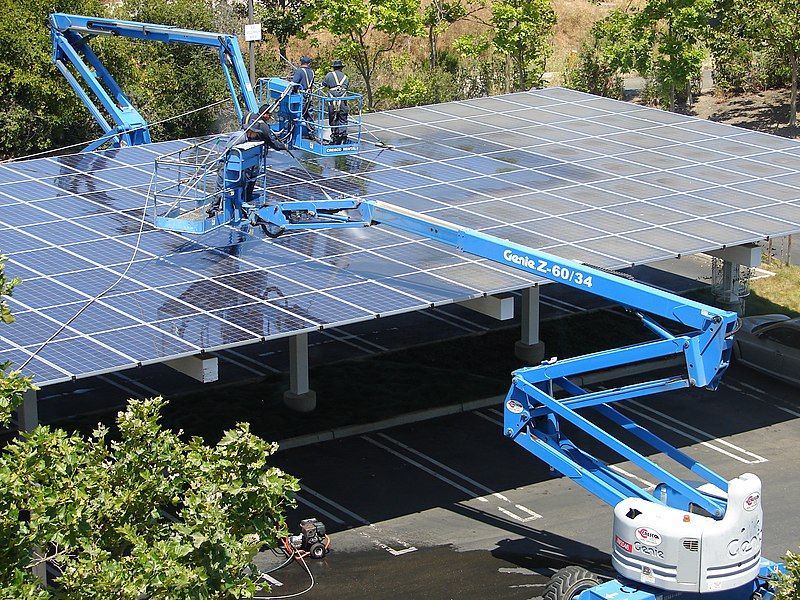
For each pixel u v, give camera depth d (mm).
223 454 17734
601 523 29078
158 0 63469
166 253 30609
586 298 44969
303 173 36625
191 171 36531
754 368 38125
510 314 30250
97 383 37781
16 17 56750
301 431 33875
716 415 35406
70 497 16453
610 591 22516
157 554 16172
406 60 69562
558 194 35531
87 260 30000
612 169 38250
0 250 30422
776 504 29703
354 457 32781
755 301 44281
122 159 38344
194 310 27266
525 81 67875
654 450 33094
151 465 17797
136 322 26578
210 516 16797
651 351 23141
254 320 26766
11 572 16312
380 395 36375
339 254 30875
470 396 36281
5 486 16047
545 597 23406
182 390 37094
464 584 26172
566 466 24844
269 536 18141
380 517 29500
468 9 77188
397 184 35906
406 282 29062
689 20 61219
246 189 30016
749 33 63219
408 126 43312
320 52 75750
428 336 41531
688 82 64938
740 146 41344
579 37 79875
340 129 37156
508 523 29125
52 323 26422
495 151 40000
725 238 32125
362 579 26484
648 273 47250
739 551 21922
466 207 34000
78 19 39938
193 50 63219
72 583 16469
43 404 36156
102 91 40906
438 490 30922
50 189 35281
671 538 21828
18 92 57719
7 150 58562
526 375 25016
